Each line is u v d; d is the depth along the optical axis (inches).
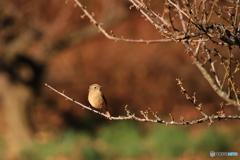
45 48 717.9
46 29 714.8
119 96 932.6
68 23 826.2
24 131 732.0
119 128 711.7
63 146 625.0
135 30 960.3
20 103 729.0
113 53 963.3
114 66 952.9
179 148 605.3
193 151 603.8
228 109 805.2
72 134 665.0
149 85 913.5
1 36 687.7
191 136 665.6
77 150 609.6
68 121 877.2
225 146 606.5
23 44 707.4
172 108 889.5
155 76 916.6
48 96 922.1
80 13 837.8
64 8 740.0
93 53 969.5
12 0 663.1
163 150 604.7
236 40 186.2
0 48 706.2
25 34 707.4
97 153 606.9
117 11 676.7
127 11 672.4
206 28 182.4
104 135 691.4
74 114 897.5
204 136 622.2
